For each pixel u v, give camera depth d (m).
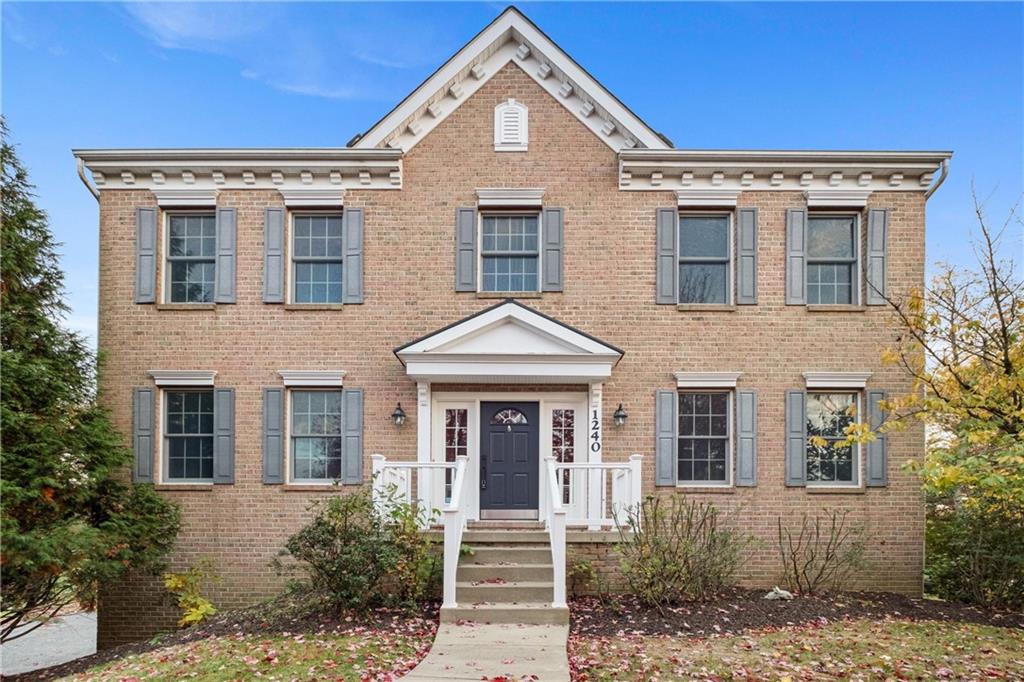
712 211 11.93
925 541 11.74
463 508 10.62
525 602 9.22
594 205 11.82
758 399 11.59
